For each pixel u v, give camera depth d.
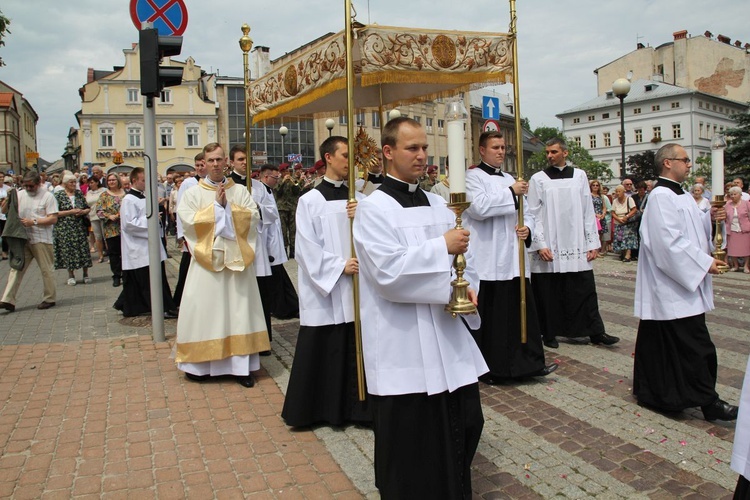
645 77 61.53
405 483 2.86
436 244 2.77
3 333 7.22
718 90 58.03
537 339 5.31
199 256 5.15
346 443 4.09
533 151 65.44
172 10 6.68
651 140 59.19
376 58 4.46
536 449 3.95
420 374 2.87
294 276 10.96
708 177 36.16
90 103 43.09
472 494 3.36
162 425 4.41
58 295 9.76
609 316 7.82
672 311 4.30
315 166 8.16
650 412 4.56
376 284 2.82
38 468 3.75
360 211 2.94
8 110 49.97
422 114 19.64
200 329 5.22
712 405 4.32
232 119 45.91
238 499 3.36
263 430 4.32
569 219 6.29
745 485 2.58
